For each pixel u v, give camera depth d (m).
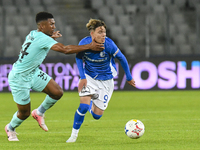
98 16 74.88
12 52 69.44
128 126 20.02
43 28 19.94
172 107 39.44
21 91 19.92
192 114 33.19
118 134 22.73
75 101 47.66
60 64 59.56
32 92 63.56
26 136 22.53
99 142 19.88
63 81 59.53
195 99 47.34
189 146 18.36
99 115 21.86
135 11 75.44
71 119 31.34
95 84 20.89
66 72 59.53
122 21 73.38
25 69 19.75
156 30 67.69
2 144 19.66
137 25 66.69
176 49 69.75
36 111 21.92
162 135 22.08
